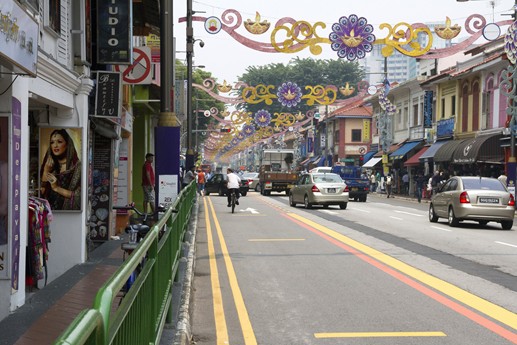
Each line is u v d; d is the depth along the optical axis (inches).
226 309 326.3
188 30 1184.8
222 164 6988.2
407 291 370.6
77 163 422.6
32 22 248.8
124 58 460.8
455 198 780.6
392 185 2066.9
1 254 273.0
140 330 147.3
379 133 2313.0
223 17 820.6
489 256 516.4
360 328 285.7
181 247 411.2
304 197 1171.9
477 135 1517.0
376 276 422.0
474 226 809.5
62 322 261.4
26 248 323.9
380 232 717.9
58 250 418.9
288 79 3570.4
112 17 458.6
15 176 277.9
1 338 235.5
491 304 334.0
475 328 284.8
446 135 1707.7
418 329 283.3
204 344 261.4
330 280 408.2
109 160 547.2
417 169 1893.5
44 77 342.0
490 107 1461.6
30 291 331.0
